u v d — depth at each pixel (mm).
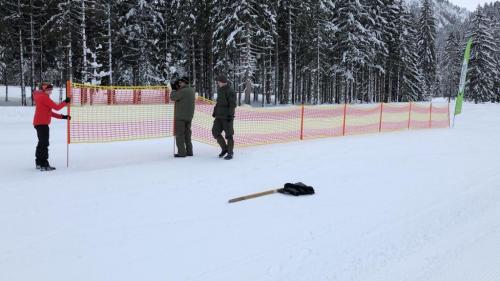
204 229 5219
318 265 4289
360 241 4934
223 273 4074
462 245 4879
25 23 28766
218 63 31453
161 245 4703
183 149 9766
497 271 4234
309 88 40312
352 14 36688
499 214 6035
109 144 11594
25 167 8539
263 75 33812
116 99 15891
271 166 8961
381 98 51969
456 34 74125
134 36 29922
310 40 34406
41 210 5762
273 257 4453
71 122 13766
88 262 4250
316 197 6738
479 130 18984
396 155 10836
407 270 4219
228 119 9469
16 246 4590
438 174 8664
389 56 46781
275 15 29234
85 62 25812
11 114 19297
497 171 9086
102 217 5547
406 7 50438
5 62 33219
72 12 26047
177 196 6566
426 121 21891
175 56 32562
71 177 7613
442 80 79062
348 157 10305
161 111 16891
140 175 7852
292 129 15383
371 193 7043
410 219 5750
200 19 30047
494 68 53375
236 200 6402
